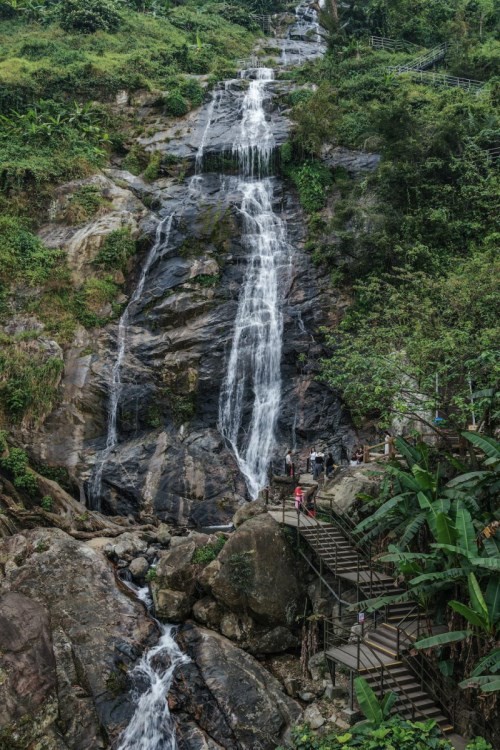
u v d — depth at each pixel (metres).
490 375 16.75
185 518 23.36
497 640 12.84
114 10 47.56
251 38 53.12
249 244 30.06
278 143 34.06
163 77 41.28
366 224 27.78
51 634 15.69
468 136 31.05
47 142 33.75
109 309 27.94
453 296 20.23
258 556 17.09
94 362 26.12
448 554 13.98
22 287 27.59
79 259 28.75
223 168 34.25
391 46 48.19
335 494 19.44
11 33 46.38
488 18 50.06
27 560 17.97
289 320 28.03
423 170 29.14
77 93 38.66
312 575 17.64
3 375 24.44
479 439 14.97
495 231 27.22
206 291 28.25
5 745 13.42
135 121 37.78
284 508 18.78
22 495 22.03
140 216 30.98
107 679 15.22
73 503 22.12
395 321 23.98
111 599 17.33
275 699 15.13
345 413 26.48
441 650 14.17
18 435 24.00
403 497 15.52
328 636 16.31
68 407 25.08
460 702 13.58
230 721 14.64
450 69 41.66
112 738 14.34
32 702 14.08
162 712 15.05
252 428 26.64
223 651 15.95
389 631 15.44
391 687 13.98
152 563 19.44
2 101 36.28
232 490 24.31
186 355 26.55
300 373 27.39
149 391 26.03
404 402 18.25
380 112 30.52
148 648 16.27
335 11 50.44
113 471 24.17
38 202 30.97
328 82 38.03
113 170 34.22
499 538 13.65
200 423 26.27
